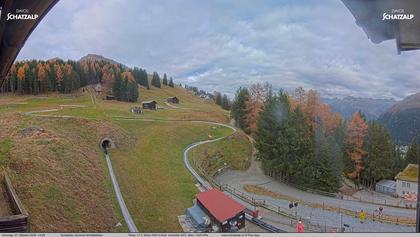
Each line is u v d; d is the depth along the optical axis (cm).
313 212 5281
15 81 7088
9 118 6900
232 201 5391
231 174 6488
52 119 6944
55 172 6091
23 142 6638
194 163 6619
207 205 5416
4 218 4919
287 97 6438
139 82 8081
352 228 4794
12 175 6062
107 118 7162
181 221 5422
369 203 5362
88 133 6888
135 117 7619
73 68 7400
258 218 5200
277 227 4925
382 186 5803
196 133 7294
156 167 6488
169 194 5959
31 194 5672
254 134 6956
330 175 6091
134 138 7125
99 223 5516
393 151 5709
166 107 7956
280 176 6406
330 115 6194
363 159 5916
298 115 6372
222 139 7081
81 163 6372
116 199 5834
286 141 6381
